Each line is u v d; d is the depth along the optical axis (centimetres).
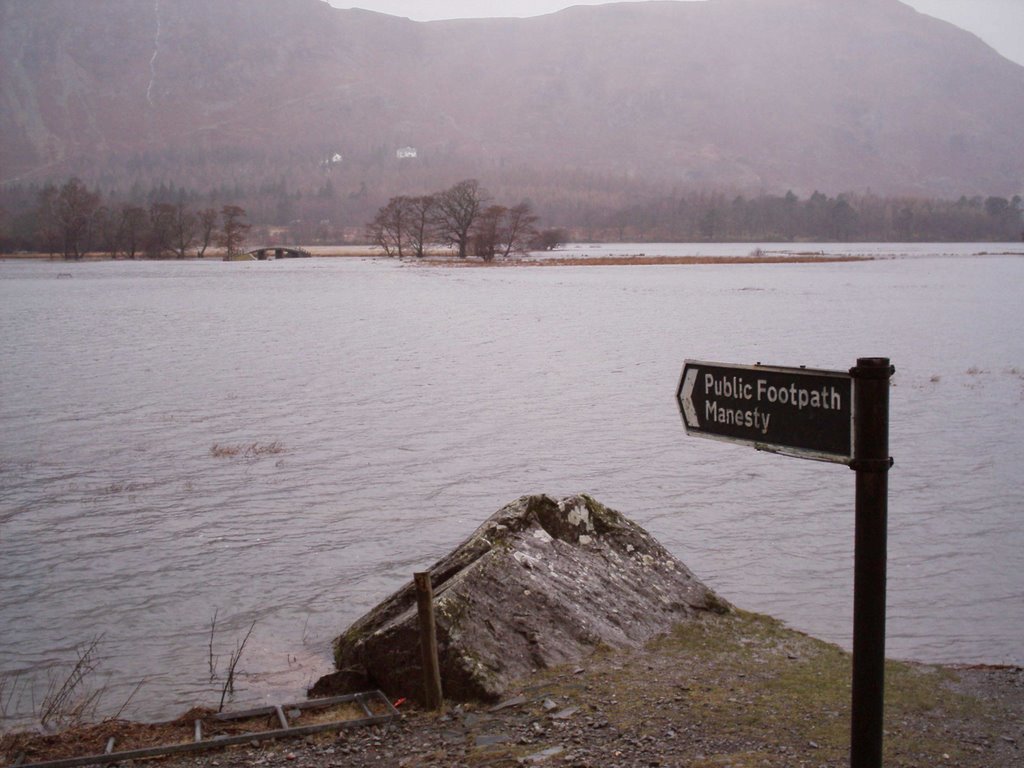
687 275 12325
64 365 3978
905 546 1536
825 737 662
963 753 636
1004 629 1179
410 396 3112
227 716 802
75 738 773
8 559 1498
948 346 4522
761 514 1731
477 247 16838
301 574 1422
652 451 2277
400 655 825
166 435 2492
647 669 820
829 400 433
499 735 707
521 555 911
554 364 3906
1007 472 2027
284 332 5350
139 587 1367
